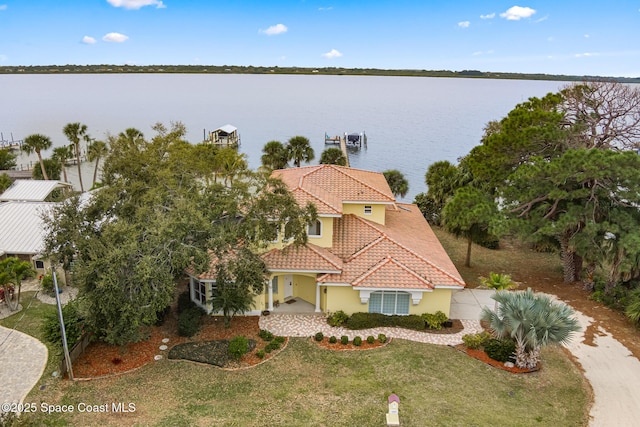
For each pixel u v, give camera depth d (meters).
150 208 24.42
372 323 29.09
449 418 20.58
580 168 30.12
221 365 24.80
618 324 30.25
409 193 74.25
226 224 25.53
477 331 28.95
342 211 31.70
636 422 21.03
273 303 31.61
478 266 40.31
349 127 154.25
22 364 24.86
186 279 36.41
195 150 35.38
